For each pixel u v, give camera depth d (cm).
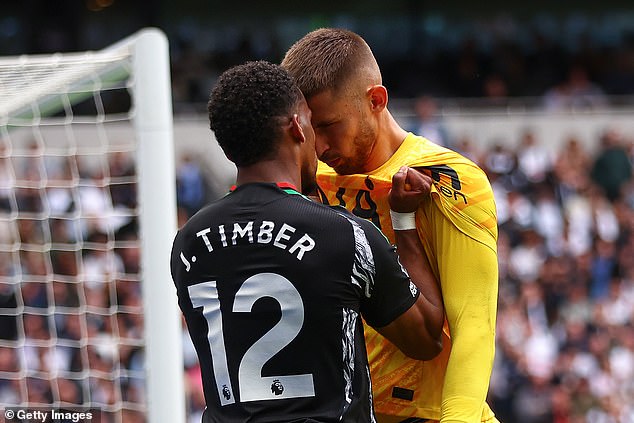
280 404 694
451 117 3834
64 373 1717
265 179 732
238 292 711
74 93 1245
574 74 4819
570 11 4944
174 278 758
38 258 2038
